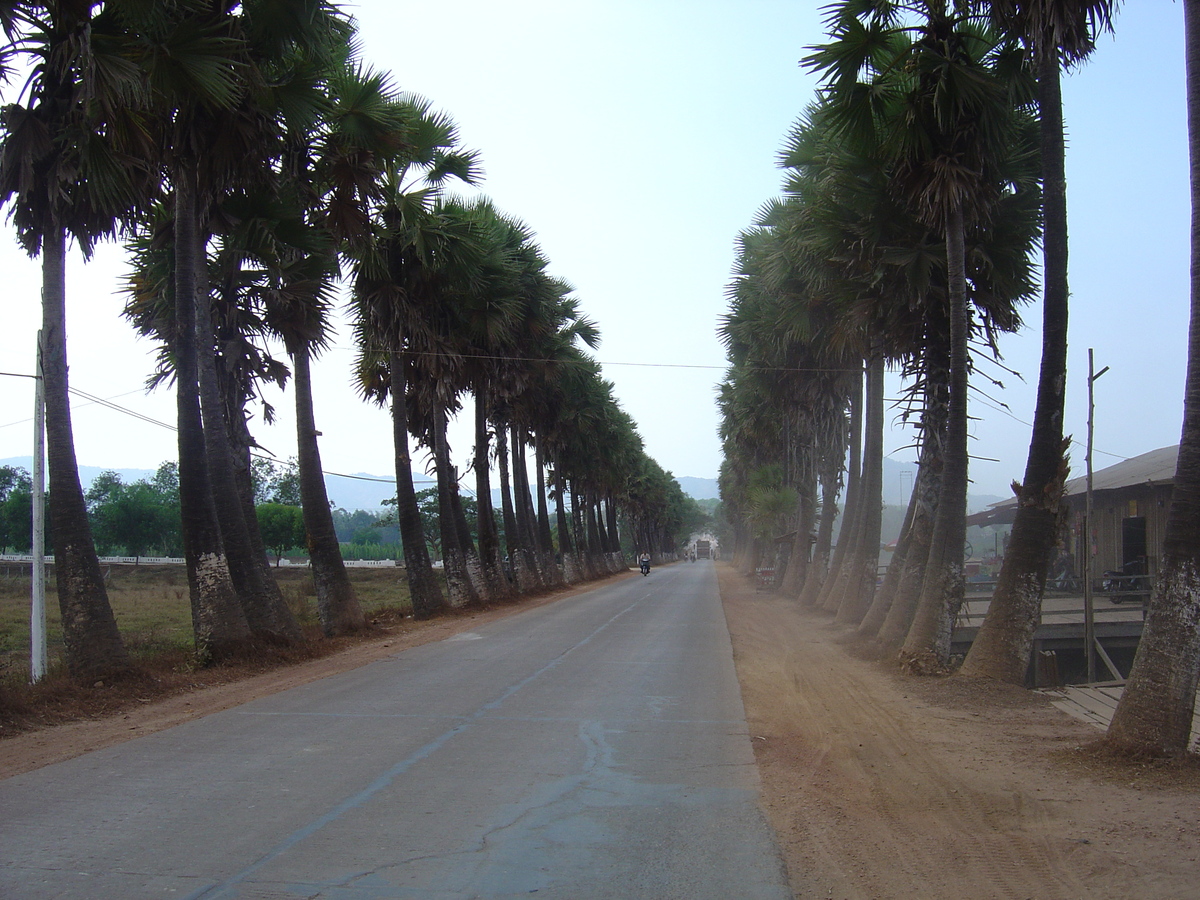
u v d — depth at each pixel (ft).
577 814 19.71
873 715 32.42
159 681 37.81
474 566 97.81
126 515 249.34
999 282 44.65
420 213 68.64
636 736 28.27
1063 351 36.91
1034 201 43.93
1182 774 22.47
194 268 46.03
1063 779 22.79
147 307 55.11
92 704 32.68
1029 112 43.55
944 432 48.11
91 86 30.81
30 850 16.93
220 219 48.70
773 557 153.89
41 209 36.01
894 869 16.48
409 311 74.95
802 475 111.14
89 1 30.96
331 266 54.19
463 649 53.93
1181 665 23.70
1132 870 16.26
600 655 50.80
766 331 73.77
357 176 50.44
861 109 40.73
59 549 35.76
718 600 109.19
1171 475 78.79
